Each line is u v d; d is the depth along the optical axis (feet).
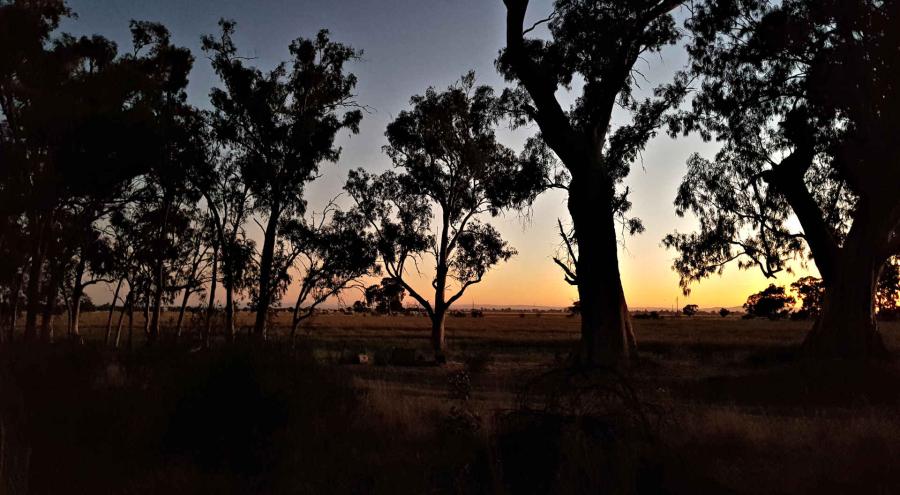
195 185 112.06
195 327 40.57
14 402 24.21
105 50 100.68
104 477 22.27
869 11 73.82
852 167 83.25
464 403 35.12
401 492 20.21
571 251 99.81
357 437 28.50
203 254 128.77
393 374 77.87
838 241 101.55
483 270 143.13
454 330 269.23
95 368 36.32
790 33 79.46
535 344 167.22
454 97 138.31
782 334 212.02
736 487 20.80
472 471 20.01
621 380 20.70
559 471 18.25
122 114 91.76
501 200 104.63
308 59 122.72
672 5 81.92
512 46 82.53
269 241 118.73
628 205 97.50
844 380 54.29
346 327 282.15
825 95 80.79
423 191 140.87
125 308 129.18
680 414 30.68
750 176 97.55
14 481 18.95
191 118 116.47
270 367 29.22
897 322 286.87
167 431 26.68
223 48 115.65
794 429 31.35
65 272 120.06
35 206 82.99
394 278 141.79
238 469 24.62
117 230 122.52
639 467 19.01
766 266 104.22
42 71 90.17
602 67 86.28
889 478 22.03
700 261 106.32
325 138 118.62
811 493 20.79
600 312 80.43
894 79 75.00
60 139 86.07
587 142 84.53
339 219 131.03
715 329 257.96
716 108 90.43
